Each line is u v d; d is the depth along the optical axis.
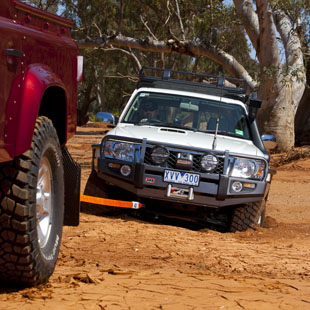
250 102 14.27
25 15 5.95
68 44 7.16
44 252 6.30
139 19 80.44
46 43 6.26
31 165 5.52
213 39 48.03
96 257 8.35
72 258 8.19
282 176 28.81
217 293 6.48
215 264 8.49
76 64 7.55
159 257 8.63
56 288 6.20
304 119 54.97
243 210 12.45
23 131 5.36
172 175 11.73
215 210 12.41
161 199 11.88
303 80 37.06
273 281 7.46
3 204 5.37
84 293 6.08
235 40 47.75
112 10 73.81
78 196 7.87
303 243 11.48
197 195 11.82
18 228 5.42
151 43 46.44
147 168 11.76
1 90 5.01
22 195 5.38
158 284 6.77
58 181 6.77
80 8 74.50
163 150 11.77
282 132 39.09
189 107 13.91
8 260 5.61
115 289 6.38
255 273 8.09
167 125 13.55
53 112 7.18
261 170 12.12
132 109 13.96
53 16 6.73
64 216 7.91
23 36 5.58
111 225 11.08
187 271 7.80
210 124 13.72
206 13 43.56
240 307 5.94
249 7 39.59
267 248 10.20
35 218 5.66
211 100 14.19
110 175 12.00
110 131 12.69
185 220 13.52
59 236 6.80
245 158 12.01
